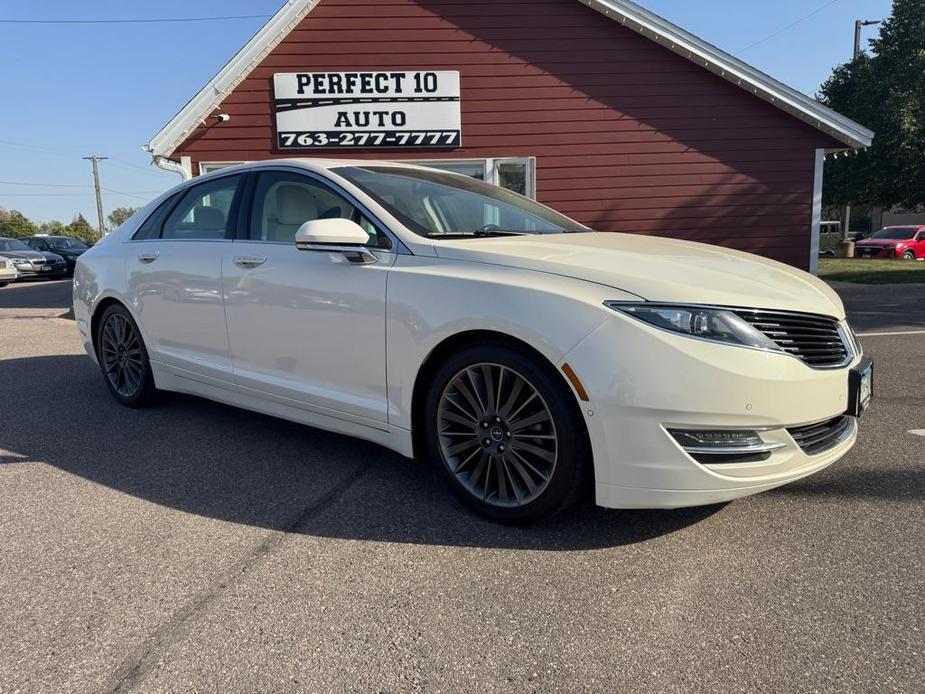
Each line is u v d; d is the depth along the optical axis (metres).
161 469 3.50
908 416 4.17
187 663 1.95
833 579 2.33
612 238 3.39
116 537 2.74
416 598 2.27
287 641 2.05
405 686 1.85
